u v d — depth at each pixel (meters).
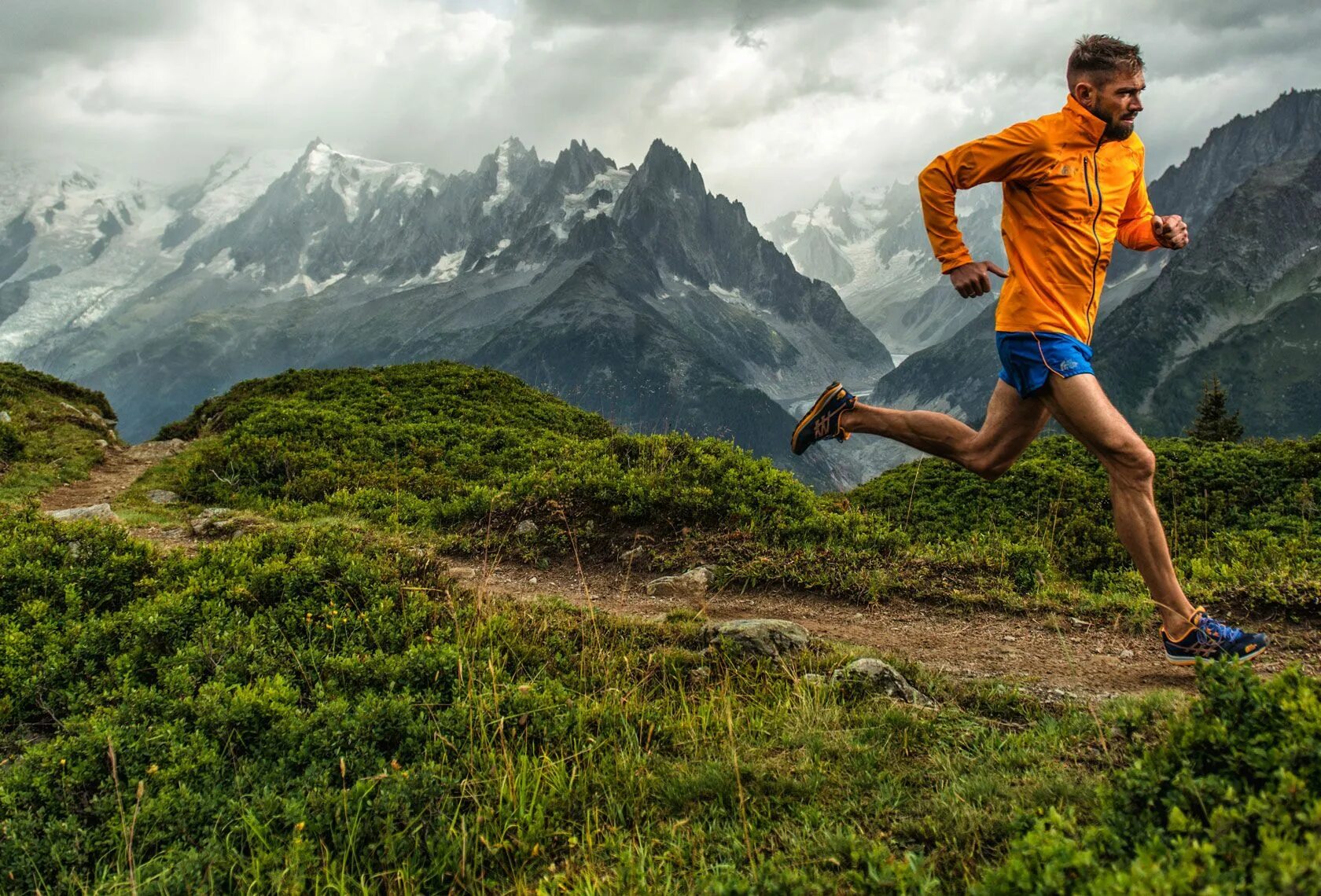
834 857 3.68
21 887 4.27
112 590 7.97
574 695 5.88
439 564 8.59
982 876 3.29
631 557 9.69
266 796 4.74
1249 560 9.91
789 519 10.17
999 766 4.49
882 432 5.55
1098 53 4.67
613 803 4.57
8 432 18.91
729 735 5.10
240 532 12.33
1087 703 5.23
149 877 4.19
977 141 4.83
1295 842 2.57
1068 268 4.74
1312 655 5.84
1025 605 7.60
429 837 4.39
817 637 6.90
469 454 17.12
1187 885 2.41
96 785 4.98
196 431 23.86
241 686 5.78
